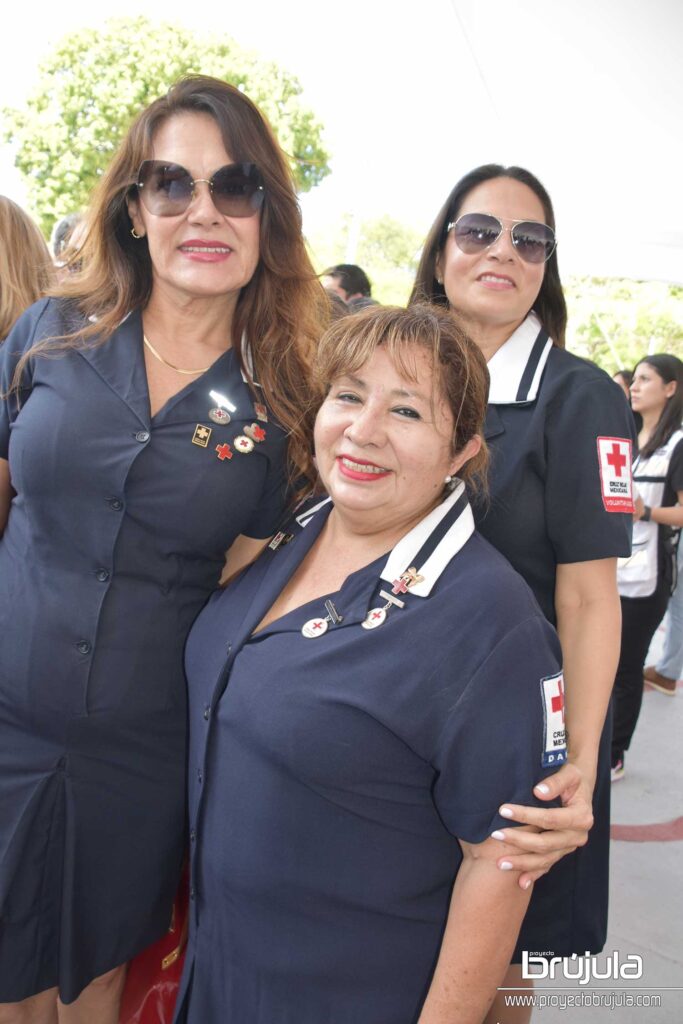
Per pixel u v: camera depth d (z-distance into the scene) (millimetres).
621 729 3461
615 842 3020
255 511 1577
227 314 1579
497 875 1096
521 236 1570
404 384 1166
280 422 1554
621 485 1493
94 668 1439
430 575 1157
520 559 1553
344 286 4785
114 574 1445
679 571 4512
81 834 1491
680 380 3623
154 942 1680
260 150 1458
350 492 1197
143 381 1449
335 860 1140
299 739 1115
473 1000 1120
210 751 1278
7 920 1486
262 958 1202
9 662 1463
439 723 1085
